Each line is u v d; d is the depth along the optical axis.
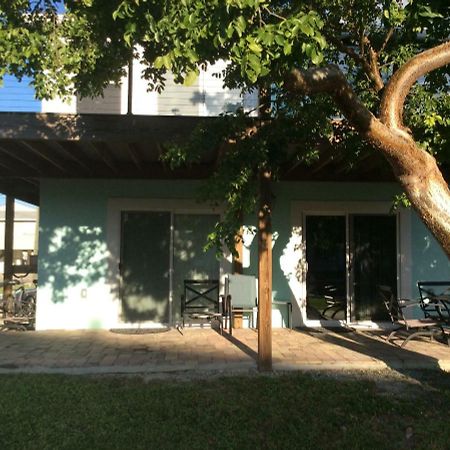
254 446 4.23
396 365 6.69
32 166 8.87
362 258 9.95
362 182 9.70
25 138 7.01
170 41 3.11
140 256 9.66
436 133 5.78
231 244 5.50
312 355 7.11
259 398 5.38
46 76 4.54
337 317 9.85
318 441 4.34
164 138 7.07
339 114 5.90
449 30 5.12
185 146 5.74
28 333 8.95
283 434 4.45
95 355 7.16
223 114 5.83
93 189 9.56
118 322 9.49
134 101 10.61
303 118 5.62
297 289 9.73
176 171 9.31
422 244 9.96
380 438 4.39
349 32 5.65
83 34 4.46
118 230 9.53
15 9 4.23
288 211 9.78
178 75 3.25
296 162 7.85
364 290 9.92
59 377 6.19
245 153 5.61
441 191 3.57
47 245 9.46
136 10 3.11
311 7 4.03
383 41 6.00
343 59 6.49
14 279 12.44
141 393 5.54
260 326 6.55
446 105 5.71
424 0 4.27
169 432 4.48
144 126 7.07
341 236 9.97
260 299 6.57
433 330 8.12
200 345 7.82
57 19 4.73
